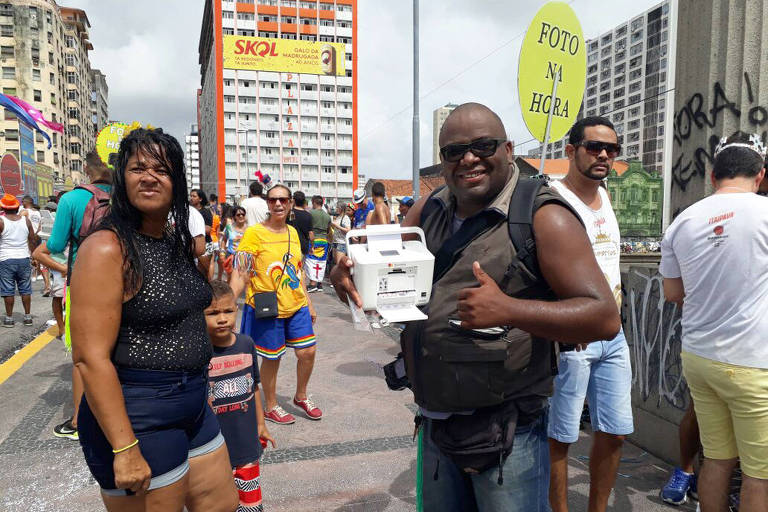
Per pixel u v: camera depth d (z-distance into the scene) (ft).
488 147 4.51
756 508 6.28
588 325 4.05
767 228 6.06
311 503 9.16
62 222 10.75
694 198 11.65
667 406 10.57
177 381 5.32
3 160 80.64
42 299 32.14
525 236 4.48
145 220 5.33
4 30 262.47
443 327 4.68
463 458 4.86
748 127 10.61
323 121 360.69
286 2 354.95
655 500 9.14
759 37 10.34
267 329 12.56
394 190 196.44
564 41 12.82
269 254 12.41
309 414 13.08
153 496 5.28
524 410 4.76
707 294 6.57
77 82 323.57
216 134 344.28
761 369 6.16
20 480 9.94
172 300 5.19
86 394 4.88
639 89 422.82
